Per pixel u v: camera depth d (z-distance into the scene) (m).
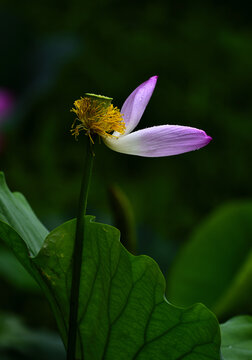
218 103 3.81
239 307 1.82
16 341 1.85
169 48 3.88
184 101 3.81
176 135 1.19
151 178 3.66
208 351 1.21
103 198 3.57
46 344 1.92
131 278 1.20
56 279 1.24
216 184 3.68
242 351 1.27
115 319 1.23
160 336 1.22
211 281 2.19
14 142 3.81
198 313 1.19
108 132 1.21
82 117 1.19
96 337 1.25
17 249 1.24
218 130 3.76
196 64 3.87
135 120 1.21
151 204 3.58
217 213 2.28
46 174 3.69
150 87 1.21
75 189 3.63
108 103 1.19
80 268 1.21
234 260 2.21
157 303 1.20
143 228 2.90
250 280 1.79
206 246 2.24
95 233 1.19
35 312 2.42
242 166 3.68
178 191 3.65
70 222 1.21
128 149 1.20
